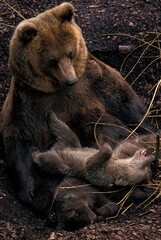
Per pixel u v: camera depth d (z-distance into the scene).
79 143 11.77
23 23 11.64
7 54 13.95
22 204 11.70
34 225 11.14
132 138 12.36
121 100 12.80
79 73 12.16
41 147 12.12
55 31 11.62
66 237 10.49
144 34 14.40
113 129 12.47
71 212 10.69
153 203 11.33
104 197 11.14
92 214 10.72
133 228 10.53
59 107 12.24
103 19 14.50
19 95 12.02
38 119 12.12
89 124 12.42
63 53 11.62
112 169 11.08
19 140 12.08
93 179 11.10
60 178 11.41
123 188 11.30
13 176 12.06
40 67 11.69
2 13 14.34
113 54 14.28
